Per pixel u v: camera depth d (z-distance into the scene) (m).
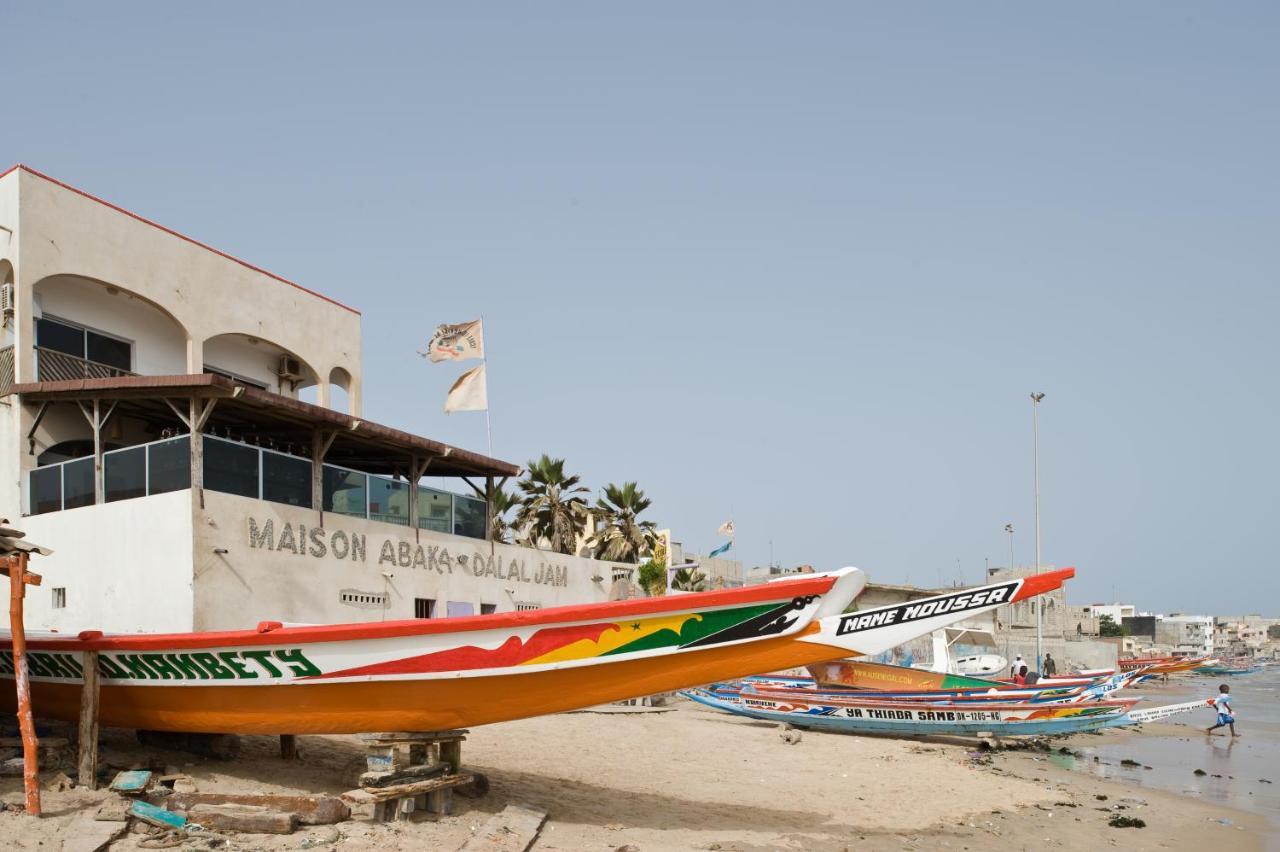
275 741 13.45
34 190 18.77
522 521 38.34
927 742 24.00
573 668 10.19
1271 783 20.22
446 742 11.03
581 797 12.95
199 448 16.06
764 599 10.19
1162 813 15.94
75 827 8.84
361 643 10.18
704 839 11.31
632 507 42.22
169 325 22.06
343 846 9.15
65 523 17.44
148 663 10.69
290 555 17.50
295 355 24.84
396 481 20.70
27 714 9.24
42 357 18.73
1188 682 77.56
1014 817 14.57
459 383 25.00
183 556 15.66
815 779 16.39
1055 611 63.00
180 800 9.84
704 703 25.97
